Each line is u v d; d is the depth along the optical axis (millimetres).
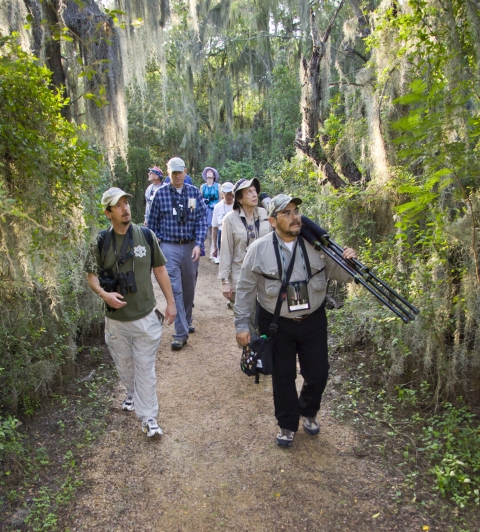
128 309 3262
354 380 4055
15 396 3539
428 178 3176
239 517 2605
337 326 4883
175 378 4395
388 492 2725
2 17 4375
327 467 2979
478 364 3385
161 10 7035
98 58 5348
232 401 3916
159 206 5055
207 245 11320
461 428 3184
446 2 3354
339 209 5223
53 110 3193
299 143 6238
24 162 2924
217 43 18875
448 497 2664
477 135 2812
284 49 17219
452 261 3598
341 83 6645
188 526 2557
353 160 6008
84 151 3326
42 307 3918
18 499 2746
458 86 2703
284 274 2957
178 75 18344
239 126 20938
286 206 2844
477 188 3246
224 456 3154
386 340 4062
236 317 3072
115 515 2641
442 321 3498
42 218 3098
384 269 4148
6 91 2844
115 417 3662
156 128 18188
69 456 3121
